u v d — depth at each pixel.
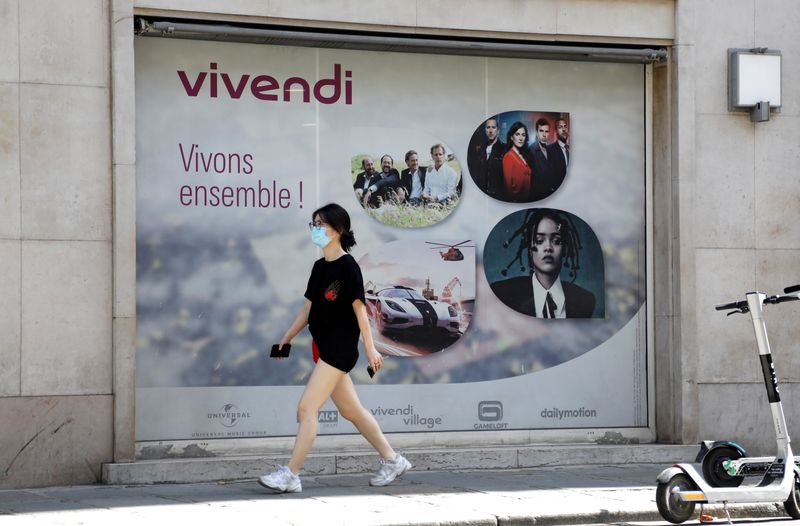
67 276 9.55
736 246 11.31
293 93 10.48
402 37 10.60
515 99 11.07
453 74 10.91
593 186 11.24
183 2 9.88
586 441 11.12
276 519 7.73
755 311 8.34
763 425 11.32
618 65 11.32
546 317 11.09
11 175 9.42
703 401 11.19
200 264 10.20
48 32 9.52
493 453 10.53
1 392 9.36
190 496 8.83
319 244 8.93
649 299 11.33
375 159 10.68
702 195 11.25
